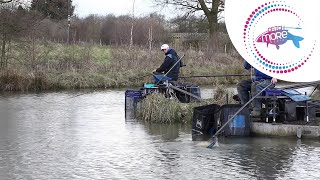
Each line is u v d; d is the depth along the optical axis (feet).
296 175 26.14
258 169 27.37
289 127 35.68
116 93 72.23
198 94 48.83
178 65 49.57
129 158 30.45
